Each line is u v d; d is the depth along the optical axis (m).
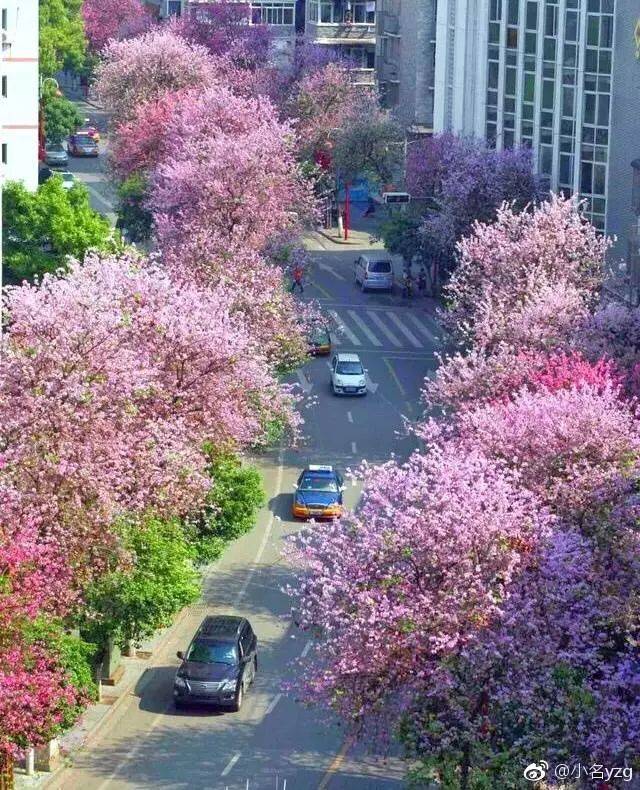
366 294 134.12
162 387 67.50
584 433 63.28
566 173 126.38
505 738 50.97
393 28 169.75
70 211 103.88
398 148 149.50
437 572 52.53
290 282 118.00
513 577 52.72
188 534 70.25
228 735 63.31
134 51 149.38
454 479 55.06
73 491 59.16
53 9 183.88
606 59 121.88
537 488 61.00
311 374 111.81
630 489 61.34
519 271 94.69
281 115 156.00
